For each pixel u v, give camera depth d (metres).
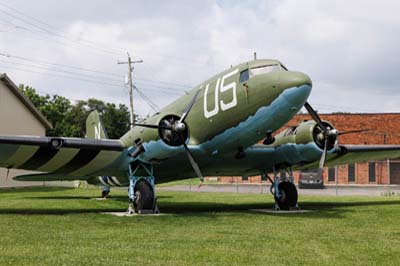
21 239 7.23
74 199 18.45
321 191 28.17
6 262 5.50
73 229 8.52
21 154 11.76
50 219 10.15
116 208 14.02
